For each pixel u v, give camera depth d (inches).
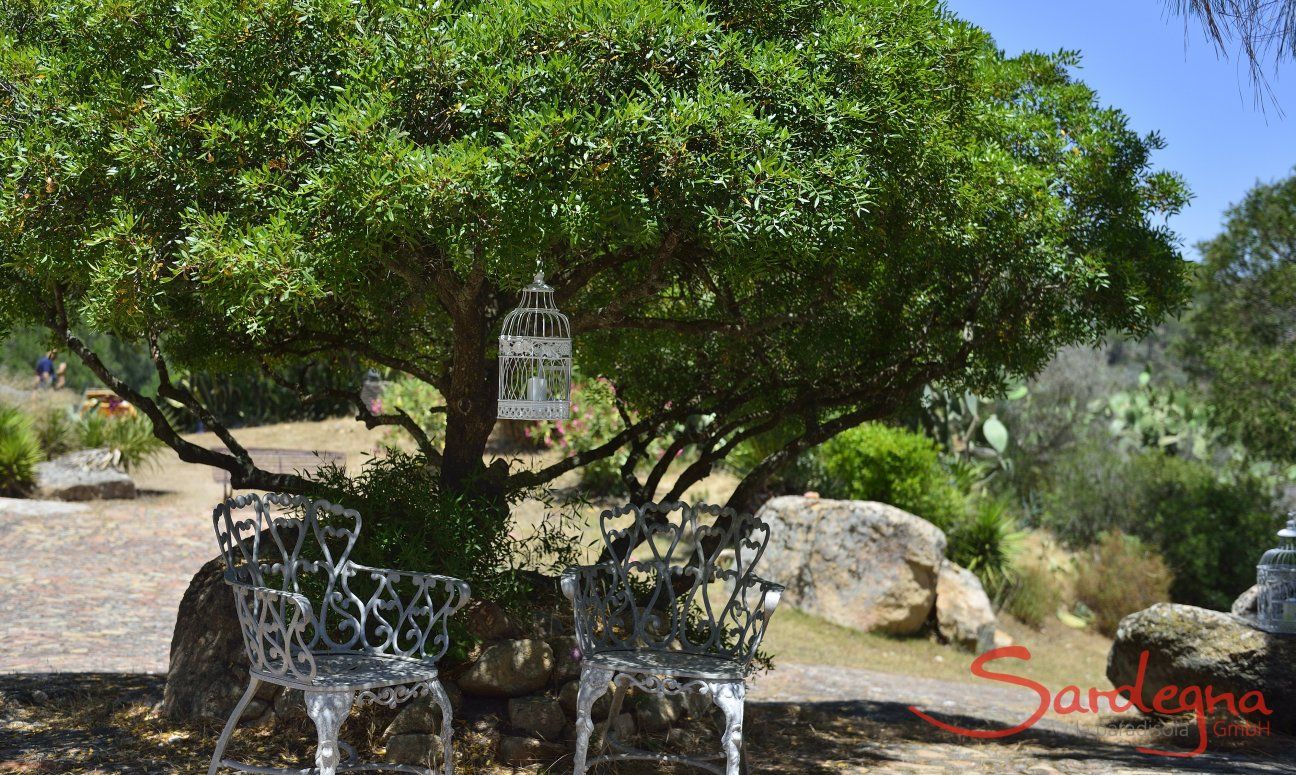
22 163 143.3
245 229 141.0
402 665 149.8
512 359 176.1
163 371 208.7
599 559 217.8
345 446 666.2
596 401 295.3
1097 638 498.0
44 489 511.8
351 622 160.4
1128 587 509.7
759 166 138.3
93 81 159.0
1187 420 692.1
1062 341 225.9
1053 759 209.8
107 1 157.1
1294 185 607.5
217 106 146.9
